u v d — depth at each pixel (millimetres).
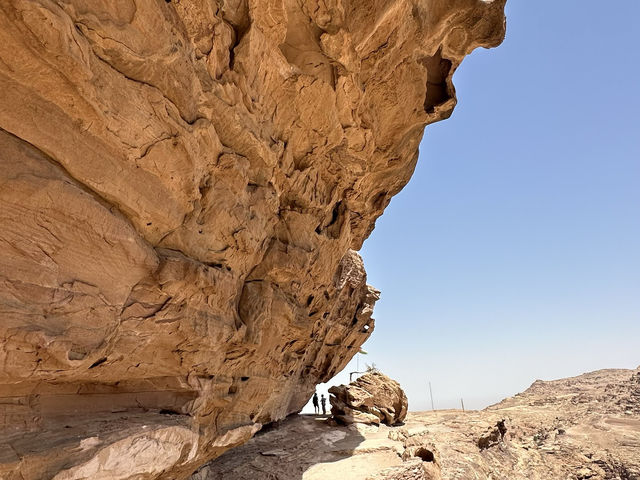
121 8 5148
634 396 48438
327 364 25750
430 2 10141
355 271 23938
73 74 4578
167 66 5965
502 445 26938
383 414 26406
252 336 9805
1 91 4273
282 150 9883
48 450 5168
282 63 8469
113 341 6164
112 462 6074
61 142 4875
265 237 10477
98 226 5477
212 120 7516
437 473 15797
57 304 4980
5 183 4352
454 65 12656
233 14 7168
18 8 3859
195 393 8570
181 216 7145
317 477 14289
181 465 8664
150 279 6590
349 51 8945
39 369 4934
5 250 4418
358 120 11203
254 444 17844
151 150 6000
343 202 14195
